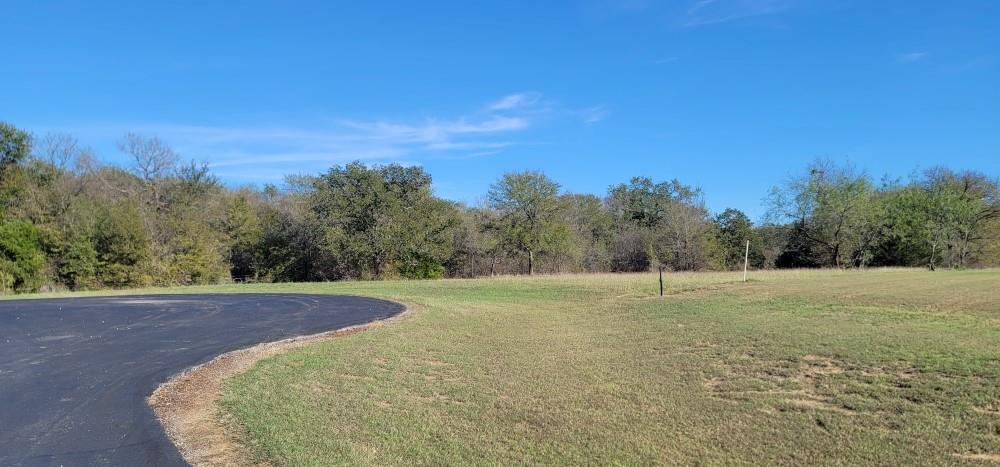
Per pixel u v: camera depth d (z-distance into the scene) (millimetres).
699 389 8086
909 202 45406
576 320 16141
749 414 6875
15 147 44125
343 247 45406
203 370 9938
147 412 7379
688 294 20875
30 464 5621
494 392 8266
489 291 26062
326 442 6145
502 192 49500
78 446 6129
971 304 13992
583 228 61594
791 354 9508
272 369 9883
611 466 5453
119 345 12484
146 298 25047
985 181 47094
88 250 40469
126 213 42375
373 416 7117
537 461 5613
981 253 46281
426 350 11578
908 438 5816
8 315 18641
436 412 7301
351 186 45656
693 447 5891
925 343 9477
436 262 48719
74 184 44812
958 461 5250
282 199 52531
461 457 5730
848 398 7219
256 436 6359
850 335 10672
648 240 55750
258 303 21578
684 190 67812
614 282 27328
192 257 44344
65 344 12672
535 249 49250
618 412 7141
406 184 46812
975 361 8086
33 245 38875
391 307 19766
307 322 16016
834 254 47469
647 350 11016
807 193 47438
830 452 5594
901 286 19328
